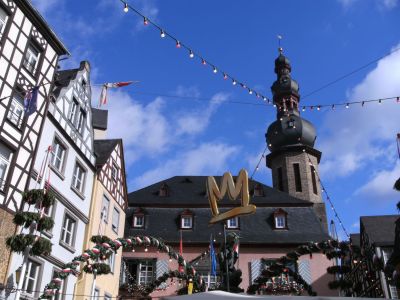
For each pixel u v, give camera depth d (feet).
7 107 53.83
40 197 48.70
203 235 106.63
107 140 89.45
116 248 40.65
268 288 93.61
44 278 58.03
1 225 49.90
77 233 69.15
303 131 172.86
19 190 53.78
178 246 104.42
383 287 80.89
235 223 109.40
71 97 71.10
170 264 100.32
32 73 60.39
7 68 55.11
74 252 67.31
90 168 76.79
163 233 107.04
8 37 55.98
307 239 105.40
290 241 104.37
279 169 164.96
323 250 39.65
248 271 100.73
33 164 57.00
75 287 65.87
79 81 74.79
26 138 56.54
